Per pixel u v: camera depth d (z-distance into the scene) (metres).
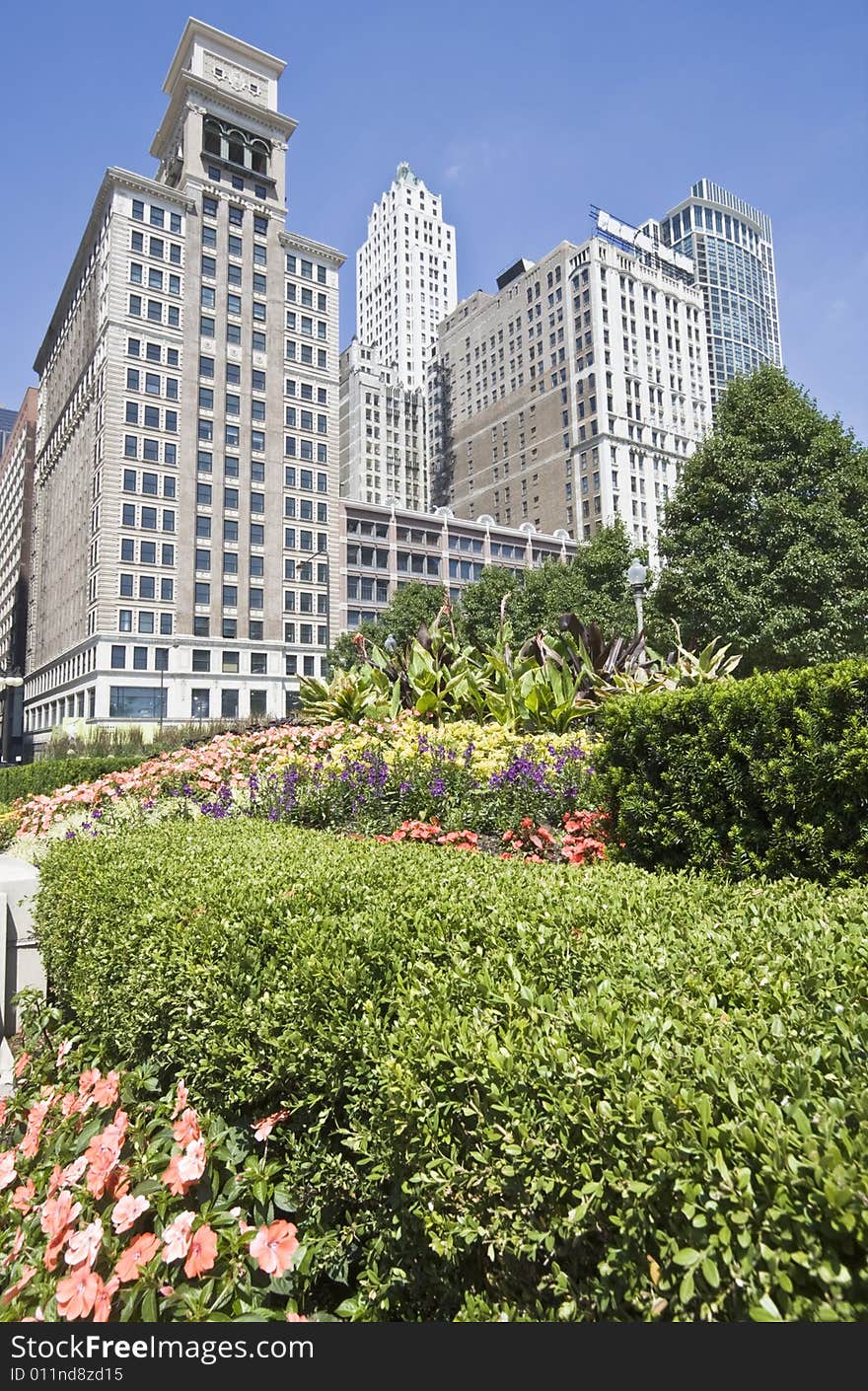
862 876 3.39
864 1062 1.47
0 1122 2.81
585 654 9.74
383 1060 1.74
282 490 66.31
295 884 2.88
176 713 58.09
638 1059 1.46
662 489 92.56
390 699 10.07
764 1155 1.20
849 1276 1.06
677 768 4.32
